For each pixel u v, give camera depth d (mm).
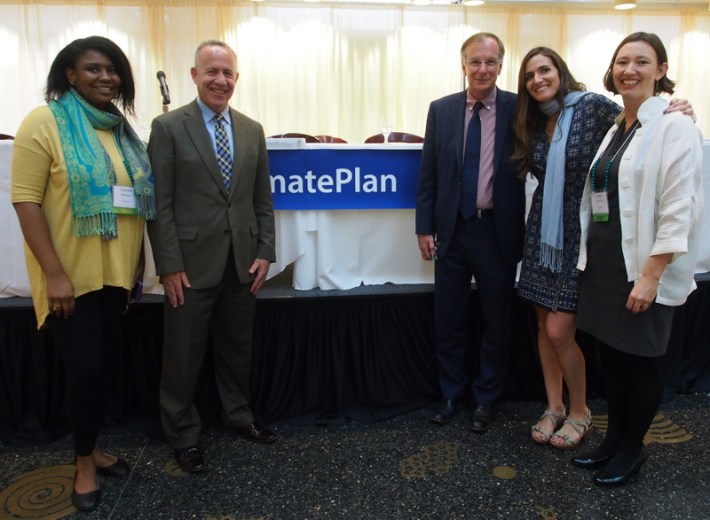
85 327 1466
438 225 1943
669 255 1366
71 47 1410
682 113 1396
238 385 1934
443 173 1891
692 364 2285
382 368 2143
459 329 2027
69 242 1402
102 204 1405
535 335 2182
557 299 1706
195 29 5562
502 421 2041
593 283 1583
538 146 1737
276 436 1938
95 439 1560
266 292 2131
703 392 2244
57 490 1627
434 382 2195
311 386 2088
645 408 1554
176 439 1751
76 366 1452
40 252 1354
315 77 5785
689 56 6195
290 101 5801
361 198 2111
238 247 1712
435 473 1692
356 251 2201
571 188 1677
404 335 2152
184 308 1680
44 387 1951
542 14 5898
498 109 1818
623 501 1534
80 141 1396
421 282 2275
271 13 5633
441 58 5887
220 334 1867
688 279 1440
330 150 2055
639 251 1429
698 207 1382
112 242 1469
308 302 2068
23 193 1335
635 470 1623
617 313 1510
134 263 1565
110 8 5477
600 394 2230
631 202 1441
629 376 1600
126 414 2057
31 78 5543
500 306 1930
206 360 2035
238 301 1795
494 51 1756
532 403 2197
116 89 1482
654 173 1390
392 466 1739
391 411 2117
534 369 2205
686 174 1344
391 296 2109
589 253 1602
